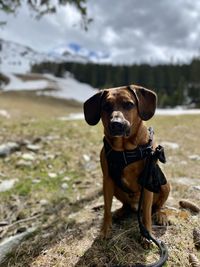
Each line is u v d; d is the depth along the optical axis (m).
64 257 0.72
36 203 1.08
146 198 0.74
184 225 0.81
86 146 1.72
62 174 1.34
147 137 0.75
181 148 1.73
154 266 0.63
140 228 0.73
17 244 0.83
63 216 0.95
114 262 0.68
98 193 1.10
